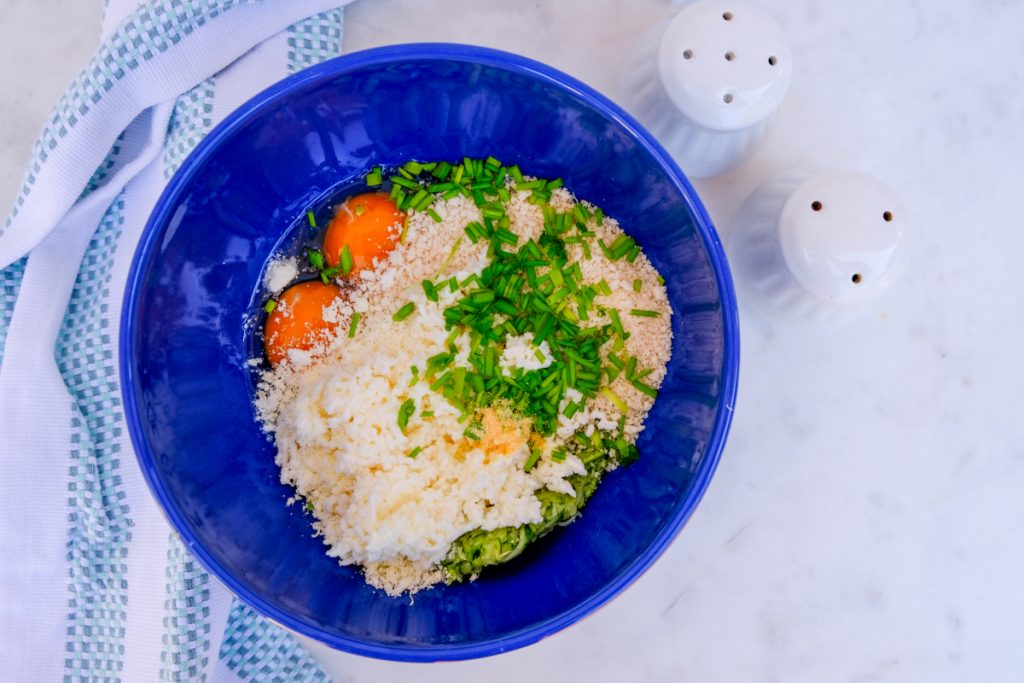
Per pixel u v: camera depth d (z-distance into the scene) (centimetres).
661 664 56
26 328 52
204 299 53
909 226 51
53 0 57
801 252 50
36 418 52
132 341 48
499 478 51
